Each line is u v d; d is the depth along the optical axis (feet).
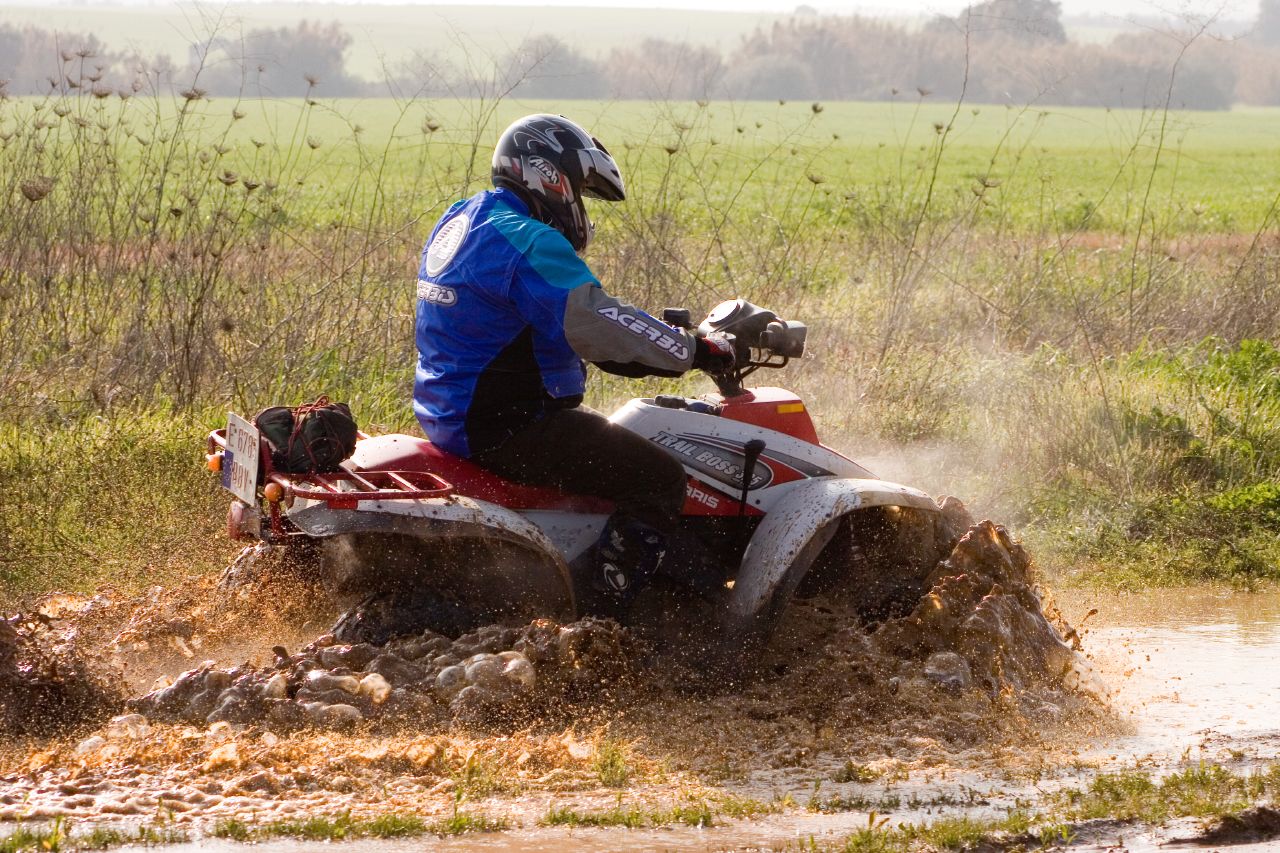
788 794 34.71
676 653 42.45
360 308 79.97
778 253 109.50
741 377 45.32
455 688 38.55
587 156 41.63
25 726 37.73
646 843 30.63
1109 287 106.52
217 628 45.65
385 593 42.06
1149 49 354.54
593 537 42.37
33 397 70.13
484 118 88.38
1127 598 59.62
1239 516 67.92
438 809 32.55
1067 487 72.02
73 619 46.47
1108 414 75.72
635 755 37.11
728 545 45.21
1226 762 38.14
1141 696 45.11
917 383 83.76
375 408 73.46
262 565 46.06
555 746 36.50
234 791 33.30
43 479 61.93
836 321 93.50
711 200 192.65
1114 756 38.75
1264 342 87.35
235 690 37.86
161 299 78.18
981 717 40.19
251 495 39.47
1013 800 34.45
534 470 41.06
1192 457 73.51
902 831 31.42
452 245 40.52
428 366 41.42
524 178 40.81
